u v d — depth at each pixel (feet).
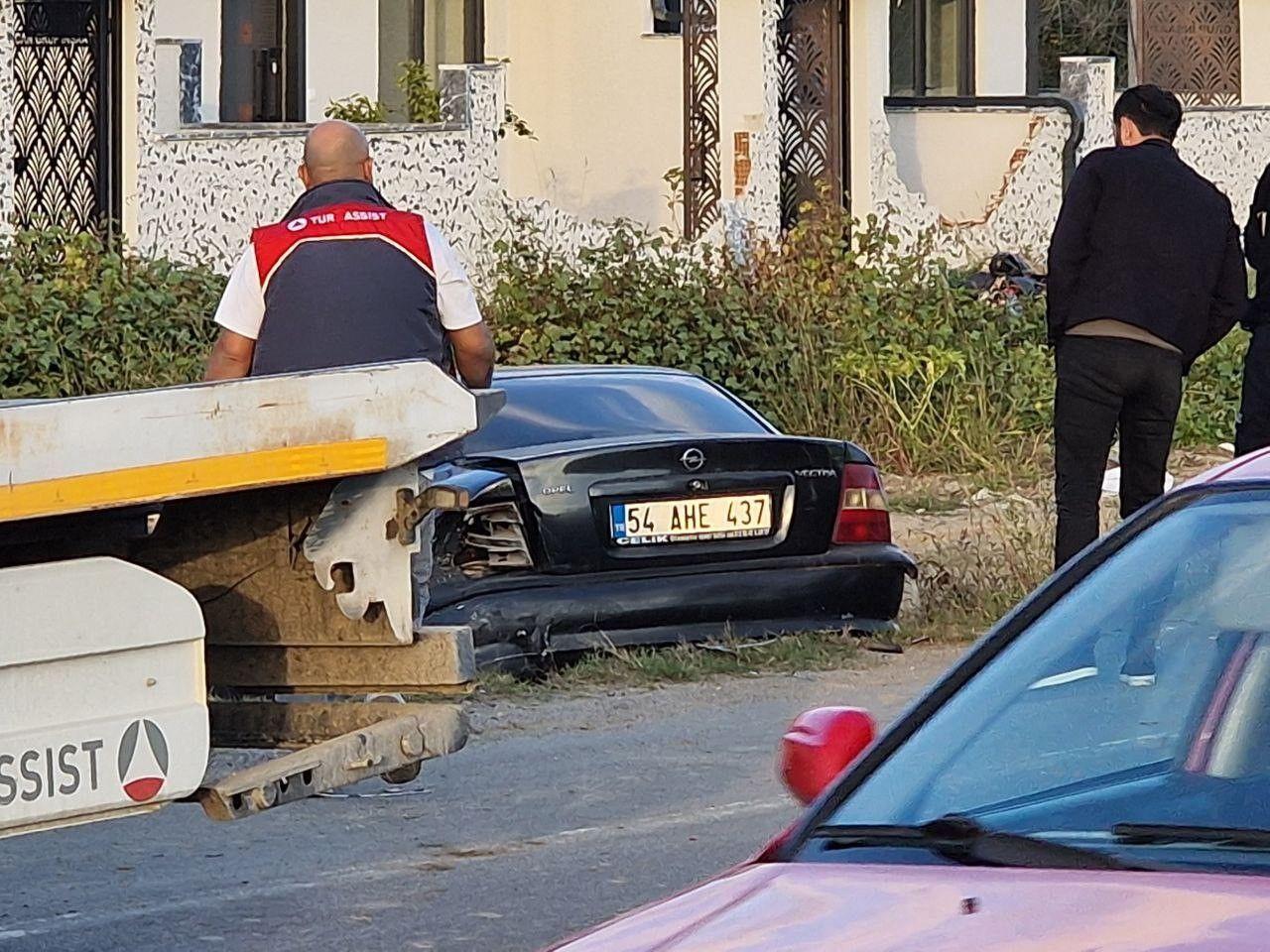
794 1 126.82
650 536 55.16
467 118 110.11
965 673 23.76
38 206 102.01
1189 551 23.94
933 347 99.50
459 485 53.01
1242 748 22.21
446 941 36.94
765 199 120.98
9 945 36.83
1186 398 103.96
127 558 31.94
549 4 127.24
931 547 76.07
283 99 117.50
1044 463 96.78
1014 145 130.00
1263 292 65.92
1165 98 57.57
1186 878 19.63
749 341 98.73
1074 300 57.57
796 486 56.95
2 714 27.84
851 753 23.53
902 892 20.26
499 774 47.96
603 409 58.13
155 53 101.45
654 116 124.16
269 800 30.25
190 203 102.58
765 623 57.21
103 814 28.58
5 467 27.40
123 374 89.97
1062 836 21.13
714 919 20.44
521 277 99.60
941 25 142.51
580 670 55.11
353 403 29.48
